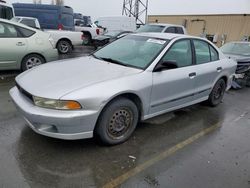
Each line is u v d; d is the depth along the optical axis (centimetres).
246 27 2152
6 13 1134
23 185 256
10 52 625
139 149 340
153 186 271
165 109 404
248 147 371
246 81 793
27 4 1441
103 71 352
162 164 311
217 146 367
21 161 293
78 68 366
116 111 329
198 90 462
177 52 415
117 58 406
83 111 293
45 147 324
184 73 414
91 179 273
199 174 297
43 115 286
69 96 287
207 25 2420
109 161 307
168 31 1124
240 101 607
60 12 1419
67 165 292
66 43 1249
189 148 354
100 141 333
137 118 361
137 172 291
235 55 827
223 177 295
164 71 383
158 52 387
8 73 677
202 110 512
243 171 310
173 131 402
